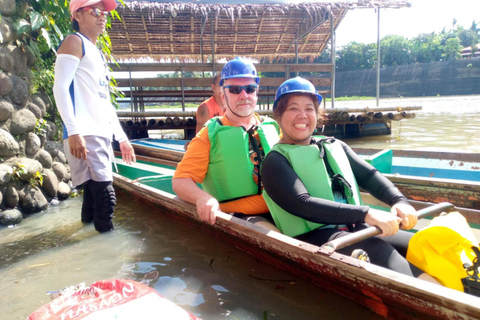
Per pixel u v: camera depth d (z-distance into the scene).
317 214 1.82
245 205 2.42
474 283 1.57
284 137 2.13
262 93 11.57
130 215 3.54
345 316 1.76
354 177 2.21
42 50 4.68
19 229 3.41
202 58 11.62
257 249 2.30
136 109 11.57
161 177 3.76
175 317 1.59
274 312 1.85
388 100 48.50
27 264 2.60
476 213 2.50
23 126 4.06
